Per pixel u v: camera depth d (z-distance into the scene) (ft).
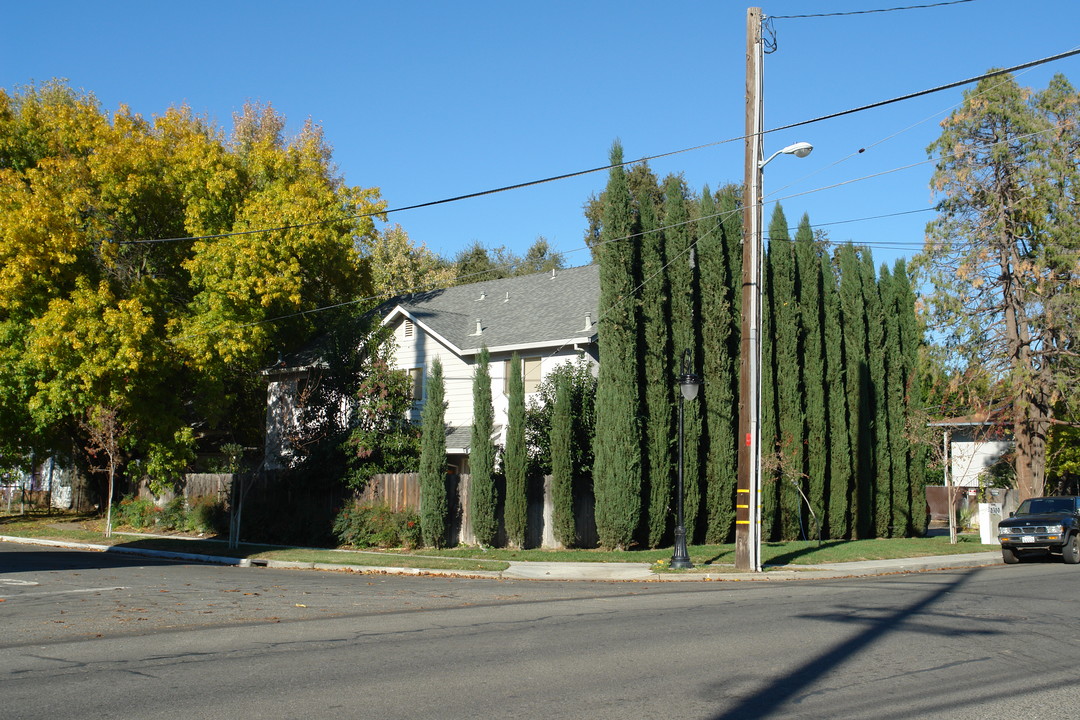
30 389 91.86
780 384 91.66
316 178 106.93
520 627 36.55
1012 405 119.44
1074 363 115.65
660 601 46.39
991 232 114.83
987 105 113.70
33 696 24.17
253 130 168.45
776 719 21.75
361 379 92.68
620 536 77.71
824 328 99.19
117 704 23.27
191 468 126.21
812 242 97.50
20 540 94.63
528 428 87.45
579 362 90.43
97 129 96.78
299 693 24.45
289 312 104.37
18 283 85.56
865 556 77.00
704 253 86.84
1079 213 113.80
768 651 30.71
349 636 34.19
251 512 93.40
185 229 100.48
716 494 84.48
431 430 82.17
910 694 24.39
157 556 79.66
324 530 87.66
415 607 43.60
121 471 114.52
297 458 92.84
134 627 36.47
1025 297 115.34
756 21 66.23
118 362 84.23
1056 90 115.03
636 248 82.48
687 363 67.56
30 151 99.60
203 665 28.37
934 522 148.25
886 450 104.22
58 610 41.34
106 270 94.43
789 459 88.79
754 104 65.77
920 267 120.37
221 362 93.15
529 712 22.36
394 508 85.61
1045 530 74.59
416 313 108.88
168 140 107.55
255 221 93.56
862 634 34.35
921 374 121.19
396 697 23.95
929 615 39.78
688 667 27.94
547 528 83.46
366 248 183.21
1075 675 26.89
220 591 49.83
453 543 84.38
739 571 64.34
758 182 65.67
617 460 77.97
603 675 26.73
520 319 104.88
